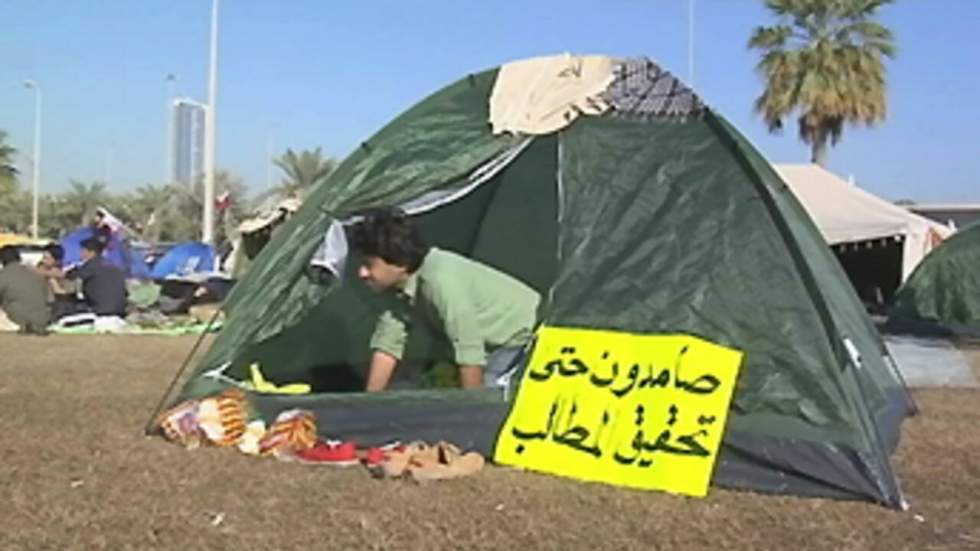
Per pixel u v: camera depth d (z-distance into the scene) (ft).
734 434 20.38
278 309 24.43
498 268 28.07
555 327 22.27
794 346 20.66
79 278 56.29
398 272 22.38
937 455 23.91
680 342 21.26
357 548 16.21
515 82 24.13
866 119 122.42
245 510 18.10
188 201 200.64
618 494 19.66
